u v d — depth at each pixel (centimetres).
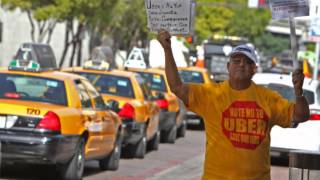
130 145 1711
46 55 2328
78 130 1217
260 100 610
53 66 2367
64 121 1173
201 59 3578
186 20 651
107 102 1498
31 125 1156
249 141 605
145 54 2447
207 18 7569
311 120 1577
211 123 613
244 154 604
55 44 5334
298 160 694
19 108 1159
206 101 615
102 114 1350
